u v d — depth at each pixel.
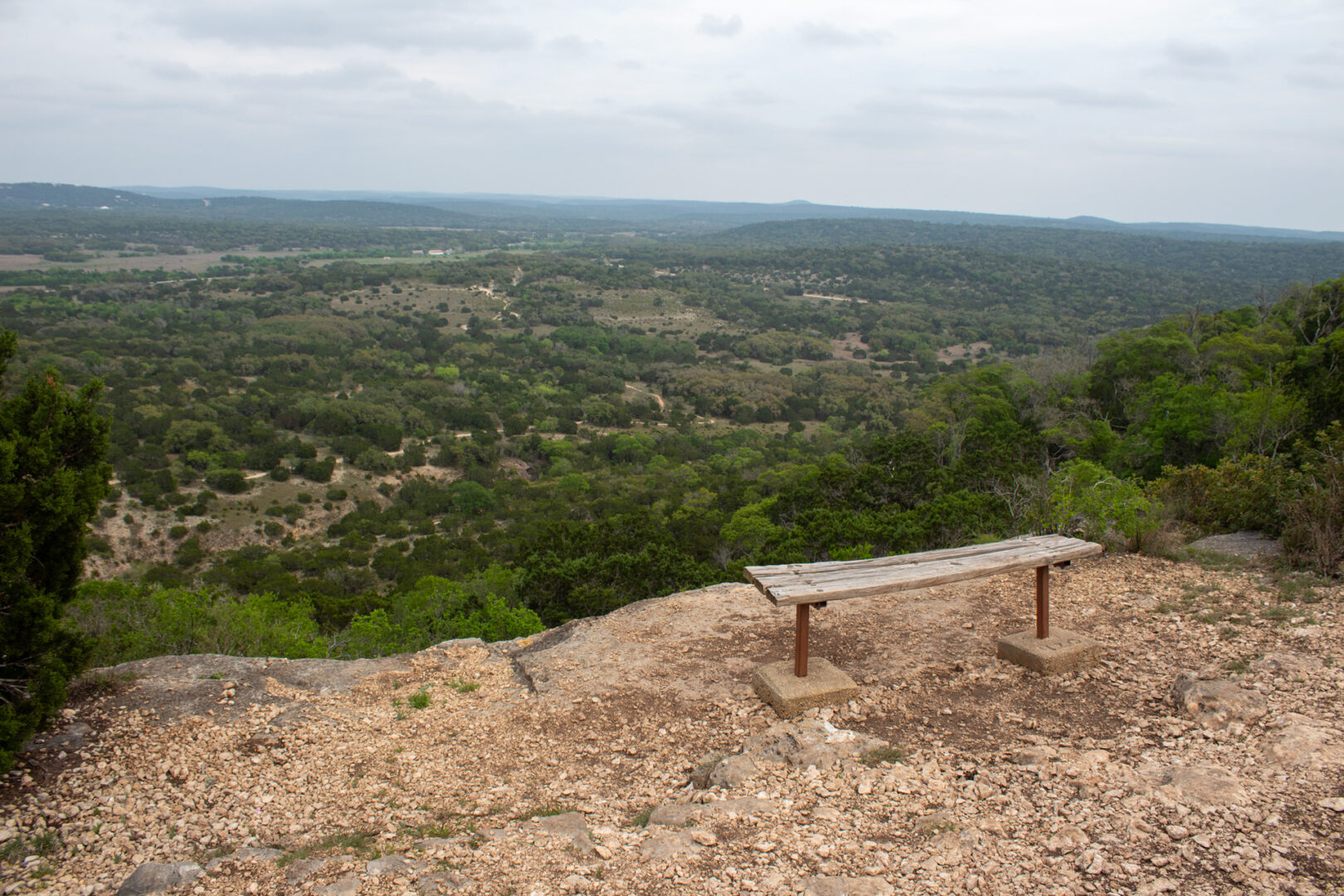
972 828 2.88
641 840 2.96
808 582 4.10
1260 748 3.23
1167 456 27.31
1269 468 8.05
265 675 4.66
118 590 8.74
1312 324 34.41
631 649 5.10
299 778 3.60
